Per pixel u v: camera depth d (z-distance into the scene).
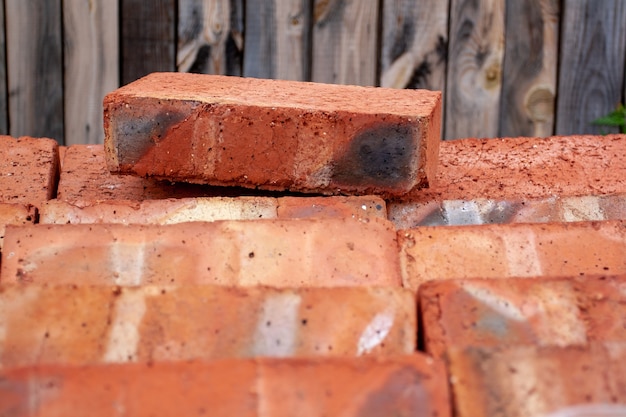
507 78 1.36
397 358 0.78
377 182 1.01
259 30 1.33
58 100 1.34
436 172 1.08
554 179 1.09
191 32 1.33
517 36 1.34
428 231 0.93
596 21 1.34
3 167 1.09
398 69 1.35
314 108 1.01
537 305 0.84
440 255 0.92
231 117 1.01
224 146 1.02
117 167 1.03
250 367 0.77
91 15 1.32
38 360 0.81
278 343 0.82
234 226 0.91
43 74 1.33
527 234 0.93
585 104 1.37
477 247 0.93
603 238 0.93
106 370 0.77
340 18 1.33
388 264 0.90
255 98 1.03
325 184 1.02
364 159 1.01
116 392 0.76
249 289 0.83
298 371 0.77
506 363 0.78
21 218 0.96
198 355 0.82
